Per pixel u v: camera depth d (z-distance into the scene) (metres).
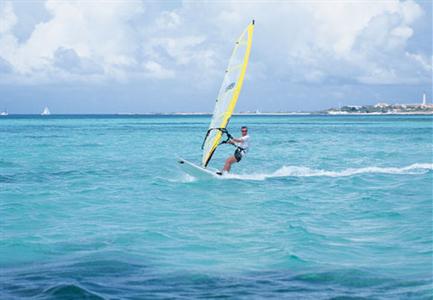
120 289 8.36
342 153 37.31
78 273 9.16
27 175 23.89
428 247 10.90
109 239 11.67
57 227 12.96
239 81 19.72
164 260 10.05
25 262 9.86
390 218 13.94
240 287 8.52
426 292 8.24
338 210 15.21
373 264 9.77
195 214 14.77
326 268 9.52
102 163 29.78
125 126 106.06
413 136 62.91
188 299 7.94
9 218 14.08
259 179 21.89
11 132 74.31
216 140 20.77
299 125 115.56
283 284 8.66
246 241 11.52
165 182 21.36
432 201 16.50
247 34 19.55
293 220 13.76
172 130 84.38
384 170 25.25
